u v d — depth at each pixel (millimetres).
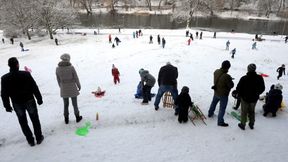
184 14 63438
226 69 7105
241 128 7297
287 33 57812
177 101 7480
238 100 8812
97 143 6559
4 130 7477
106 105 9578
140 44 35250
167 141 6656
